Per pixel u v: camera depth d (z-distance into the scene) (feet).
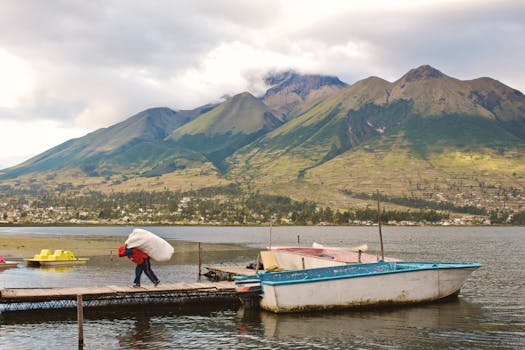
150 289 124.57
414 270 129.70
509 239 577.84
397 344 97.30
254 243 460.96
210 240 519.19
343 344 97.25
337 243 491.72
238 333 104.32
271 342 98.27
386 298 126.31
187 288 126.52
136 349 93.35
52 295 115.85
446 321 115.44
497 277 199.41
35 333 103.14
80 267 223.51
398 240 552.41
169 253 131.13
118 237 527.40
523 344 97.35
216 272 188.85
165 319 116.26
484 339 100.73
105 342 97.66
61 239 460.55
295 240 540.93
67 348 93.66
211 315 120.06
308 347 95.30
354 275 122.62
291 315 118.21
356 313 121.19
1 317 115.44
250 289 122.01
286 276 124.57
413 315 120.88
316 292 120.16
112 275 194.49
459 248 401.08
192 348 94.27
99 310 121.90
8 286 163.94
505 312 125.70
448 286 135.85
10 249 321.11
